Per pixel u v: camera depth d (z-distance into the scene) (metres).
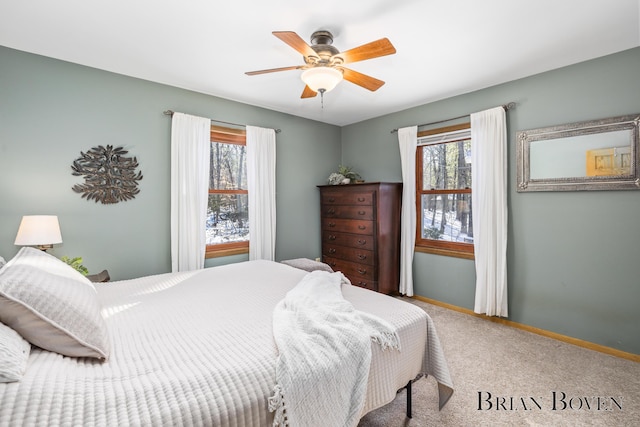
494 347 2.51
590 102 2.46
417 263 3.72
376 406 1.28
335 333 1.23
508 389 1.94
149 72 2.69
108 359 1.03
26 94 2.30
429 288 3.61
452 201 3.47
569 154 2.55
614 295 2.39
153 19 1.90
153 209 2.92
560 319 2.65
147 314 1.50
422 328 1.58
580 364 2.24
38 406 0.71
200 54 2.36
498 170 2.91
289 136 4.00
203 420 0.82
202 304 1.66
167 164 2.99
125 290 1.91
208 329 1.33
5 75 2.23
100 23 1.95
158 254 2.95
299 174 4.12
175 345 1.17
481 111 3.03
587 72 2.47
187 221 3.04
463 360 2.30
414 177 3.64
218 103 3.33
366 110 3.84
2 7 1.77
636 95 2.26
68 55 2.37
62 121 2.44
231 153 3.54
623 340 2.35
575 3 1.76
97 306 1.22
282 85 3.00
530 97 2.77
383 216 3.54
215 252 3.34
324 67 1.90
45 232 2.11
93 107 2.58
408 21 1.93
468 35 2.10
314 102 3.52
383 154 4.07
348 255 3.86
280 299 1.75
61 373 0.86
